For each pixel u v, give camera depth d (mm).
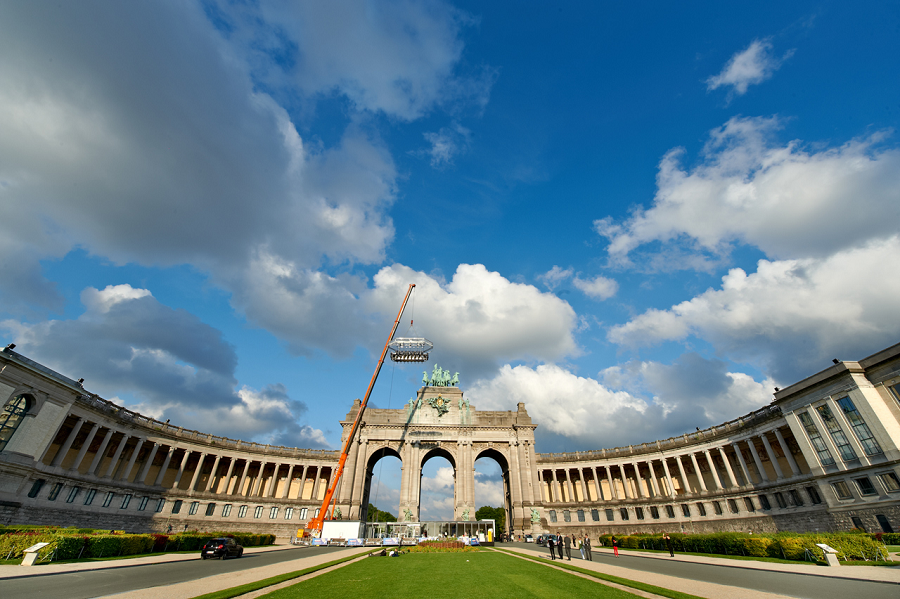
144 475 77375
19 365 52844
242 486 92125
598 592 21828
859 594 20062
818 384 59031
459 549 59906
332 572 30094
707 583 24375
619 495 99938
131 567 30281
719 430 80125
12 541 31328
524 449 95438
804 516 61375
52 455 65062
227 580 24625
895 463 49438
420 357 106812
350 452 94000
